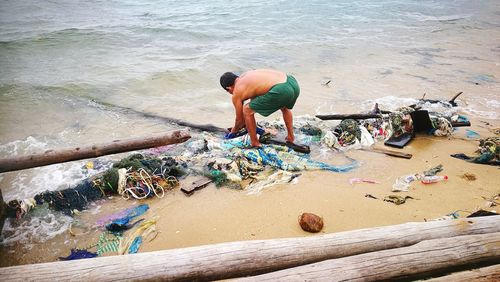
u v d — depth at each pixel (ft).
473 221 10.28
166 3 76.07
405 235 9.81
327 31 51.19
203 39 45.09
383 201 14.85
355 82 31.27
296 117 23.59
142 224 13.75
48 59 36.60
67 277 8.32
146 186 15.79
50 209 14.67
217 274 8.77
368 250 9.51
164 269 8.60
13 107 25.52
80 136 21.77
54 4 71.77
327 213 14.17
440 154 18.88
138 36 45.80
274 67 35.06
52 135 21.83
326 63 36.70
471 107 25.66
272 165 17.72
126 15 62.39
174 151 19.62
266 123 22.39
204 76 32.04
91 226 13.87
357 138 20.03
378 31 52.21
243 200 15.24
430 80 31.76
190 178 16.90
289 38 46.37
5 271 8.42
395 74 33.40
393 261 8.61
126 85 29.84
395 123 20.90
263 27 52.21
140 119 24.16
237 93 18.07
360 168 17.60
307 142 20.12
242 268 8.88
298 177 16.81
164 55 38.14
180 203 15.16
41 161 14.84
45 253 12.50
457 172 16.98
